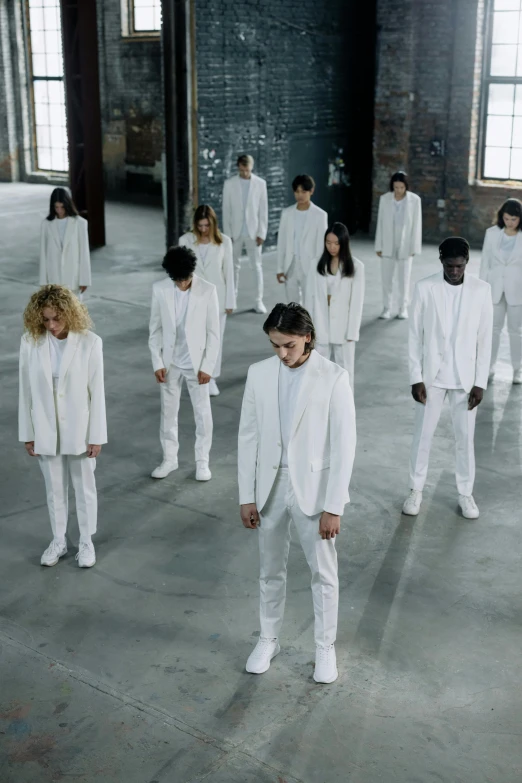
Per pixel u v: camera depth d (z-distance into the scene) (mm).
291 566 4676
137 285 11094
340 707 3541
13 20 19625
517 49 12711
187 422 6738
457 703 3564
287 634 4062
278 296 10781
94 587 4473
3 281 11297
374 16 14008
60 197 8547
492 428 6590
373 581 4512
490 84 13086
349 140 14398
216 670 3789
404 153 13875
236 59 11820
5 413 6879
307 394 3418
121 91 17969
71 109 13086
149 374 7816
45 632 4074
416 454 5172
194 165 11586
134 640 4012
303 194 8078
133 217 16188
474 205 13539
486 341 4895
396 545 4883
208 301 5387
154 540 4957
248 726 3426
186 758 3246
